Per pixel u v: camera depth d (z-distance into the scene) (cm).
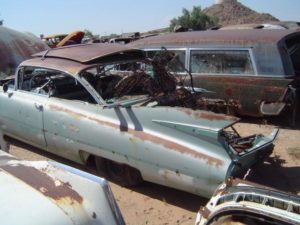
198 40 817
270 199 288
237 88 771
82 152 538
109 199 270
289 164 586
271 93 742
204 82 802
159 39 879
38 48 1134
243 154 428
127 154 474
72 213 237
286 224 274
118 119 484
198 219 326
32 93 605
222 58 788
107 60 569
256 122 796
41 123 577
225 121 425
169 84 591
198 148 423
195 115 437
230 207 299
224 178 405
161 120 450
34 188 247
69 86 598
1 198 234
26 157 645
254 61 755
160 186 521
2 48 1027
